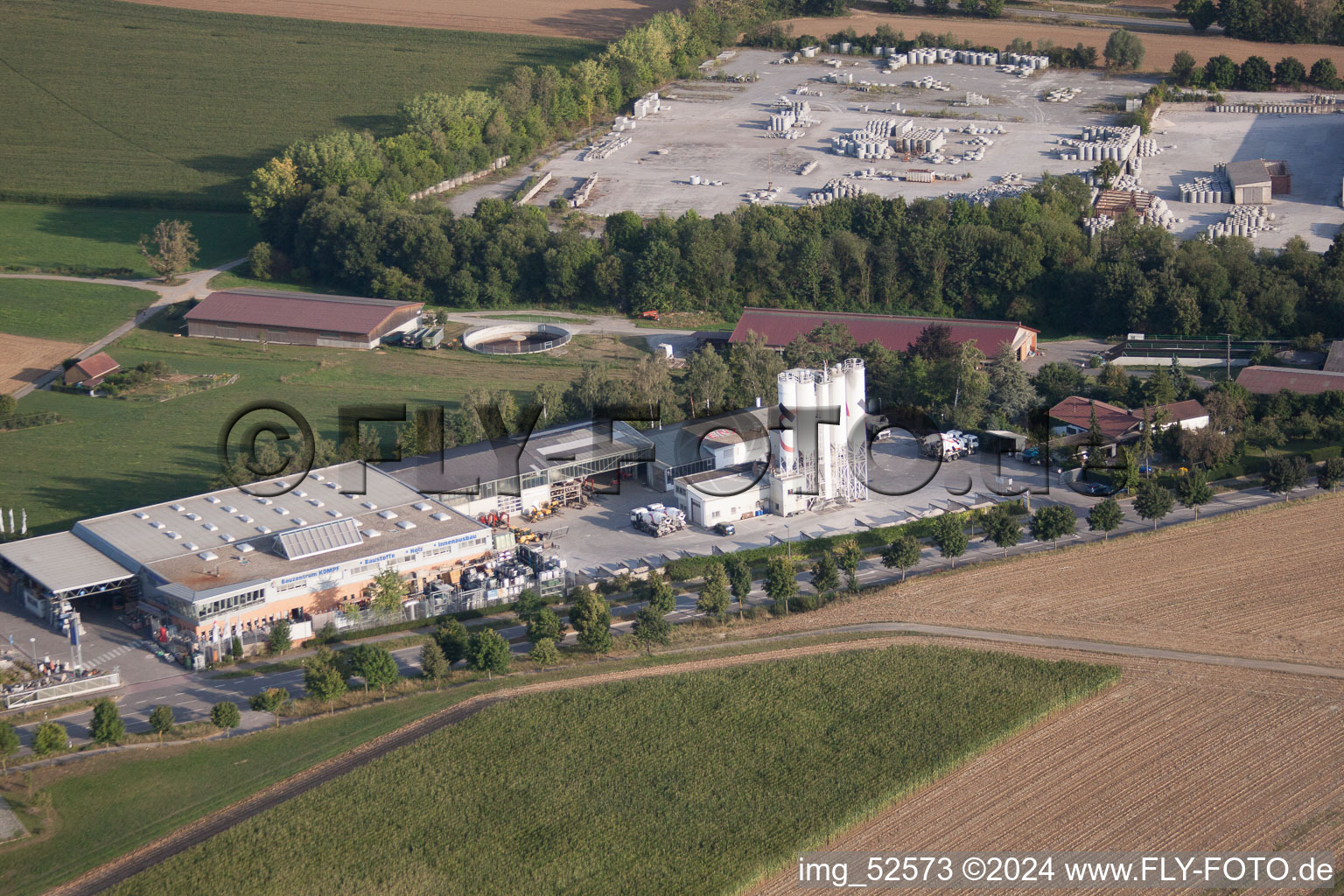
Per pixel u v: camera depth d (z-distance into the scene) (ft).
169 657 444.96
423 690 424.05
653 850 350.02
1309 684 418.72
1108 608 468.34
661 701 412.36
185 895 332.80
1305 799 364.38
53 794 370.73
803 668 428.56
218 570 465.06
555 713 406.00
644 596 484.33
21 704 413.80
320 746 394.73
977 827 359.05
